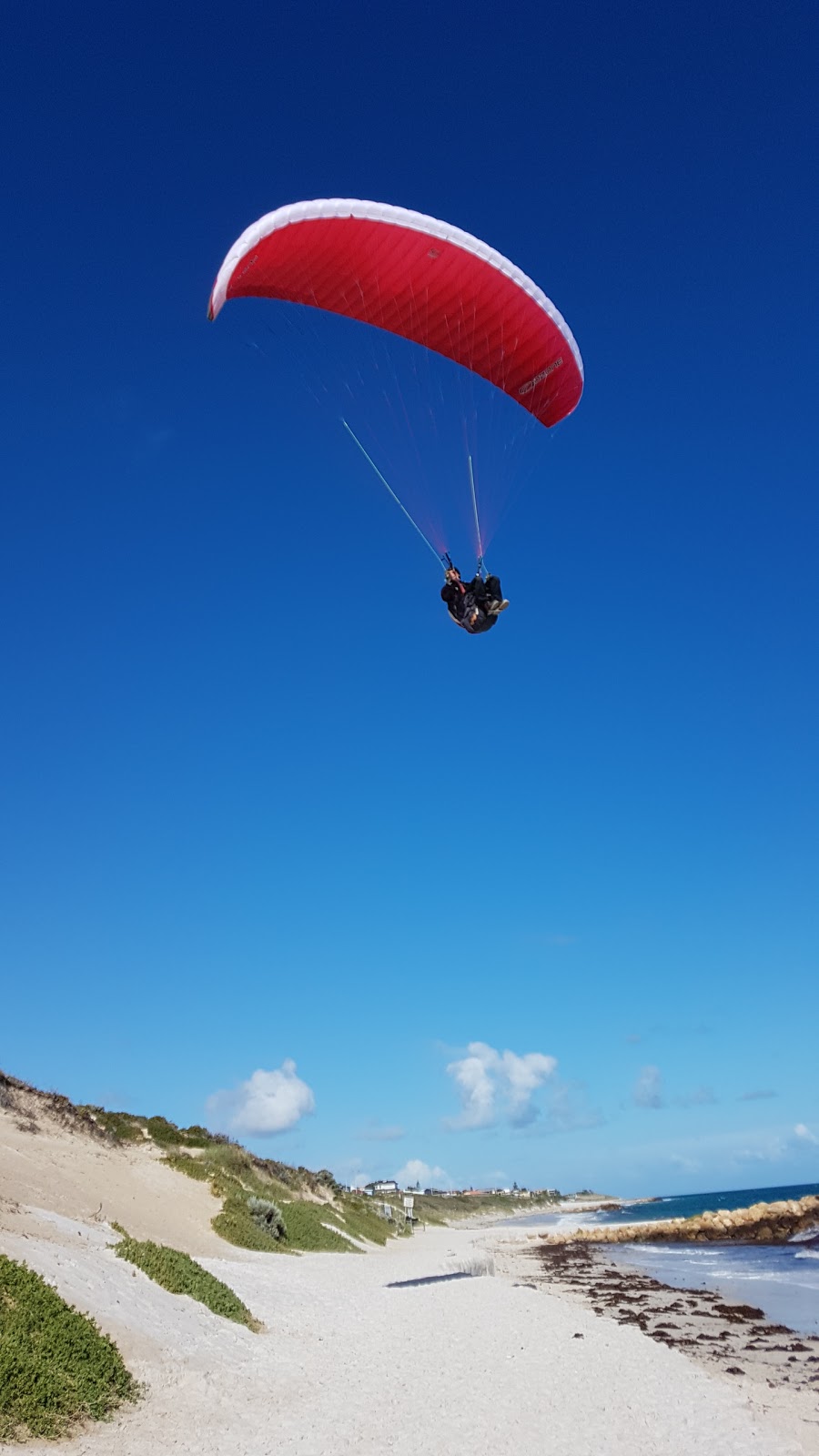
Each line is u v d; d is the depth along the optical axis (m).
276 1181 41.41
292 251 17.41
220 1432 10.28
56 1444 8.86
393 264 17.84
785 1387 15.20
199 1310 14.89
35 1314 10.85
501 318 18.80
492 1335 17.39
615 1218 107.88
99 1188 22.86
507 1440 11.02
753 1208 56.12
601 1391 13.59
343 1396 12.48
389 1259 33.88
